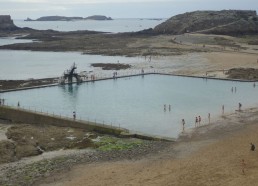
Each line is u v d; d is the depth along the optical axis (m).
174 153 45.72
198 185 36.12
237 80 95.75
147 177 38.88
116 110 69.06
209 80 97.94
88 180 38.97
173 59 132.12
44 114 62.75
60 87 91.88
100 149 48.81
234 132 52.38
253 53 136.75
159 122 60.78
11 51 177.00
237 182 36.00
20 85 91.75
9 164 44.41
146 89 88.31
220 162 41.34
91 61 136.88
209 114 61.81
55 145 50.78
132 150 47.75
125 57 144.25
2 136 54.62
